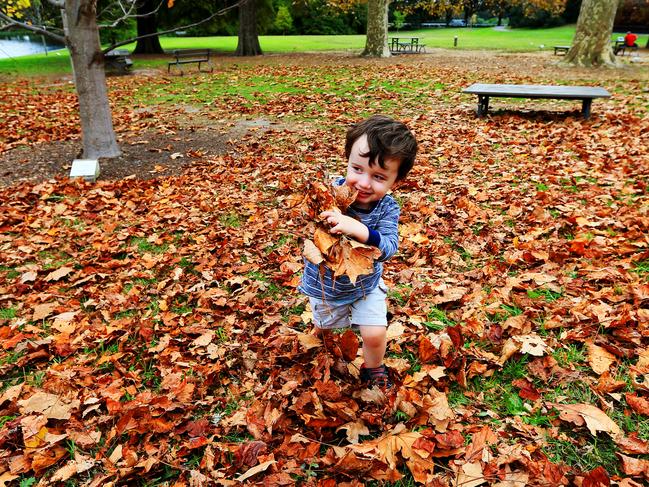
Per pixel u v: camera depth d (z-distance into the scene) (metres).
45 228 4.86
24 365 2.84
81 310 3.41
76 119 10.24
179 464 2.12
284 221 4.66
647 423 2.20
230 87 13.76
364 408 2.34
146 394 2.49
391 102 10.62
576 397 2.37
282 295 3.46
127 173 6.59
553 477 1.91
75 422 2.34
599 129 7.79
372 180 2.02
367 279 2.21
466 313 3.06
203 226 4.70
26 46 37.72
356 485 1.94
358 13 50.94
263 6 25.66
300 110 10.07
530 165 6.04
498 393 2.44
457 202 4.91
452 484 1.94
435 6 29.03
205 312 3.27
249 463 2.07
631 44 22.22
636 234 3.95
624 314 2.82
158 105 11.51
